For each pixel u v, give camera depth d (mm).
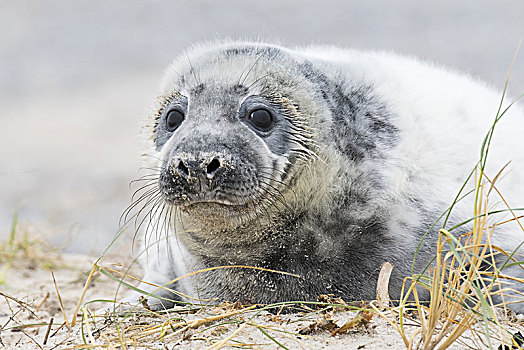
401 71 22484
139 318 18781
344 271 19234
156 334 17219
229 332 16938
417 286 18984
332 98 20047
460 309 15336
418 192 19594
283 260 19406
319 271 19266
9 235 36438
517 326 16812
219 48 20594
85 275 27812
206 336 16781
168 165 18188
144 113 22188
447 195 19750
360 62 22219
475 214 16594
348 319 17266
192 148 18047
